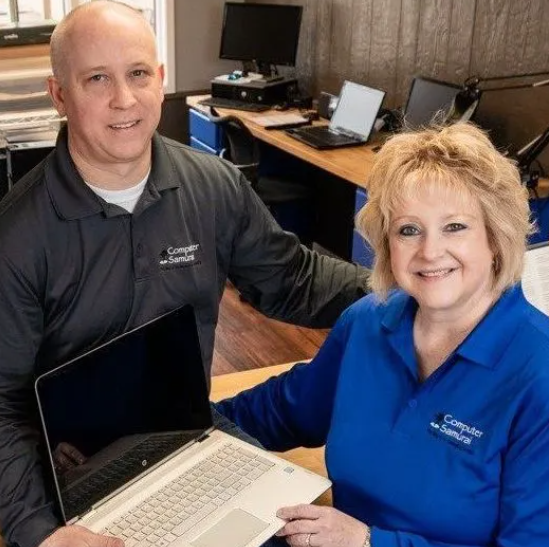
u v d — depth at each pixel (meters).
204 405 1.67
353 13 4.86
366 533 1.40
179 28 5.61
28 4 5.48
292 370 1.80
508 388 1.34
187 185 1.77
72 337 1.69
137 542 1.40
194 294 1.79
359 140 4.33
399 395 1.47
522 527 1.32
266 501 1.49
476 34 3.97
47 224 1.60
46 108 2.22
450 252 1.33
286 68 5.66
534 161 3.65
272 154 4.98
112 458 1.50
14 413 1.60
